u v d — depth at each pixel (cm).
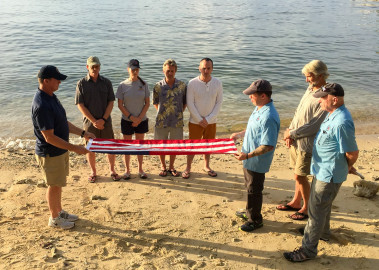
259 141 437
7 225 477
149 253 425
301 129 455
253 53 2083
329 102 378
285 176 661
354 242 446
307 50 2191
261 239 459
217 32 2833
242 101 1241
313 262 411
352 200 560
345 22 3525
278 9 4747
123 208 532
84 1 5562
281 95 1327
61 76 429
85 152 458
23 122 1002
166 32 2797
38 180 627
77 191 586
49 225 477
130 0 5878
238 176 658
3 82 1395
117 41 2389
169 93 614
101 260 410
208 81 612
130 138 637
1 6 4606
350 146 369
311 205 403
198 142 521
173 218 507
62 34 2622
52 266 394
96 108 594
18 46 2159
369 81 1507
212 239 458
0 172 664
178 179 641
